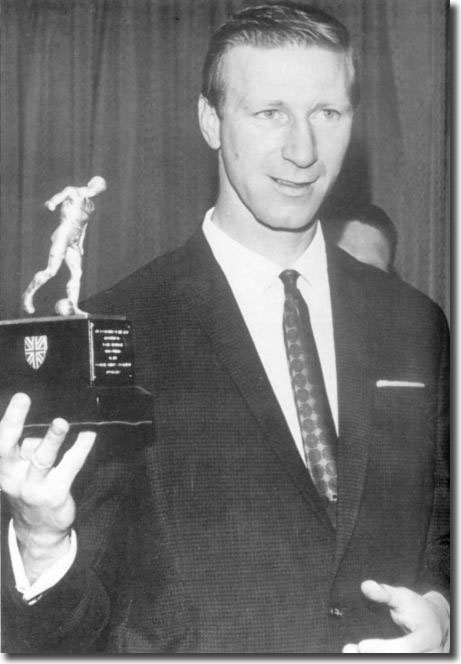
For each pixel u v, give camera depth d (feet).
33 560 6.04
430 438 6.97
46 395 6.03
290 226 6.91
